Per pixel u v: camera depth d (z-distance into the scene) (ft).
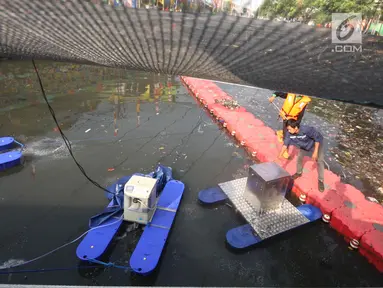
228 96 27.63
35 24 6.27
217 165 18.08
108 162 17.60
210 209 14.43
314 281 11.34
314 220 13.61
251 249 12.42
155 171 16.06
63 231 12.79
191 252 12.19
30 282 10.63
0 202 13.99
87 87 28.55
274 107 26.63
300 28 5.70
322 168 14.70
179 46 6.18
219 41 6.01
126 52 6.52
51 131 20.42
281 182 13.28
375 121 24.82
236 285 11.01
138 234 12.80
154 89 29.48
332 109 26.96
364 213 13.57
